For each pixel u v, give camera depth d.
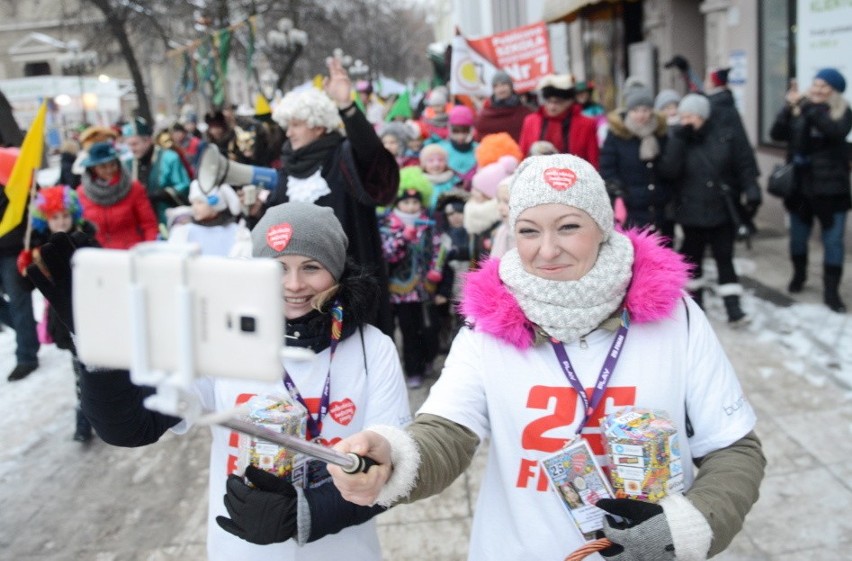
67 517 3.85
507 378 1.71
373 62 44.06
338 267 2.02
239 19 25.59
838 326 5.41
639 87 5.55
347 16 32.16
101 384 1.57
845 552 3.05
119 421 1.62
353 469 1.38
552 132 6.38
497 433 1.73
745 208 7.26
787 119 5.95
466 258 5.11
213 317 0.97
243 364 0.97
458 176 6.45
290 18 26.00
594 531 1.62
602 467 1.67
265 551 1.88
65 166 9.43
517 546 1.72
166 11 25.53
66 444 4.68
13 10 36.28
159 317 0.97
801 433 3.98
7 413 5.20
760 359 4.97
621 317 1.69
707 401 1.69
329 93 3.64
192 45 15.73
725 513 1.49
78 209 4.61
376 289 2.05
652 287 1.67
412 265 4.90
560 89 6.23
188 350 0.96
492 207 4.54
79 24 26.66
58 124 27.75
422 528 3.48
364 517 1.76
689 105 5.39
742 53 8.63
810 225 6.02
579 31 15.10
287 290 1.96
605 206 1.66
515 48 10.84
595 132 6.39
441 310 5.26
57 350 6.45
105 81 29.16
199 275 0.97
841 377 4.58
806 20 7.28
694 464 1.78
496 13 21.89
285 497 1.67
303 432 1.77
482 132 8.30
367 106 13.05
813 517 3.29
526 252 1.66
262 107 7.75
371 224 3.99
